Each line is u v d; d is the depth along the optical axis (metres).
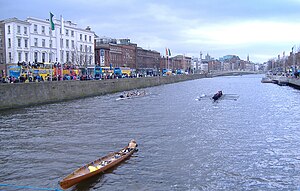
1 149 28.30
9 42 81.25
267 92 89.56
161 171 23.05
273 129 36.91
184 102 64.12
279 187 20.56
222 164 24.56
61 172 22.80
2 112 47.84
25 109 51.31
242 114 48.09
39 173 22.62
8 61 80.94
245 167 23.97
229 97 75.12
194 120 42.66
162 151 27.75
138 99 69.62
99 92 79.31
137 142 30.69
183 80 172.25
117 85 89.69
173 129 36.69
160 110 52.00
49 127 37.41
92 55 113.12
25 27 83.81
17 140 31.38
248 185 20.83
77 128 36.97
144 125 38.94
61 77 70.94
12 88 51.28
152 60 182.62
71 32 101.50
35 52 87.38
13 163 24.67
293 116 46.16
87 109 52.44
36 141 31.03
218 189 20.19
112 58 131.25
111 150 28.02
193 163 24.72
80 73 90.75
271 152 27.66
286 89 100.88
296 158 26.05
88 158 25.80
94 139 31.83
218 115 47.03
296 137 32.97
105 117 44.59
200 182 21.19
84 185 20.66
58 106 55.75
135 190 19.98
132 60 153.50
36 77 64.19
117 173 22.62
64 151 27.70
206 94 82.69
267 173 22.81
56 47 88.94
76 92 69.19
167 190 19.98
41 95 58.16
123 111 50.50
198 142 30.84
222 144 30.14
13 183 20.95
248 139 32.09
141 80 109.62
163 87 113.50
